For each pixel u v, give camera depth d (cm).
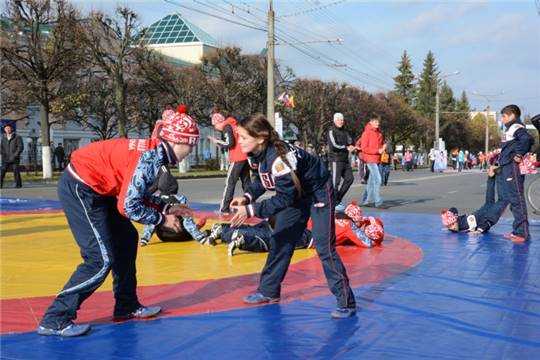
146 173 394
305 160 444
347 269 623
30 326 419
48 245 773
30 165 4253
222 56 4247
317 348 375
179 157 411
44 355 361
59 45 2975
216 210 1219
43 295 508
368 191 1359
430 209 1319
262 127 433
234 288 538
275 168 430
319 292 523
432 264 650
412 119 7100
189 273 603
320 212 456
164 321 433
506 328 415
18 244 780
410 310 461
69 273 602
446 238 852
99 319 441
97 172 403
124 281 438
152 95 3972
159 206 429
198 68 4266
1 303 480
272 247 487
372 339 392
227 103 4150
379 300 493
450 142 9350
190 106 4088
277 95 4856
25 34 2969
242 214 445
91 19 3238
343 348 375
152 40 6412
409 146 8100
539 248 755
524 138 797
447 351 369
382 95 6819
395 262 661
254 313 454
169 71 3953
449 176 3541
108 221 421
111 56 3816
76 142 5253
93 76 3903
